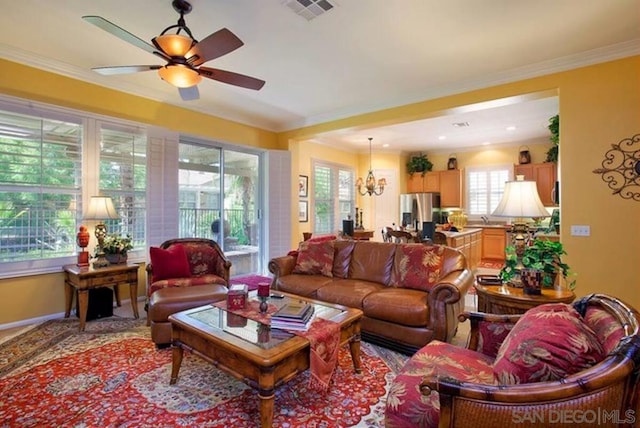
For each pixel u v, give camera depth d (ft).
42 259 11.03
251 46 9.95
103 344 9.18
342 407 6.39
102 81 12.32
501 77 11.90
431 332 8.48
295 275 12.30
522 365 3.79
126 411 6.16
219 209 17.52
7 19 8.58
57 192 11.37
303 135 18.42
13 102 10.31
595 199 10.30
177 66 7.70
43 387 6.97
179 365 7.16
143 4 7.93
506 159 24.70
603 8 8.04
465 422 3.52
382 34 9.24
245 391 6.89
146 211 13.35
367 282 11.28
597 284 10.23
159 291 9.68
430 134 21.61
